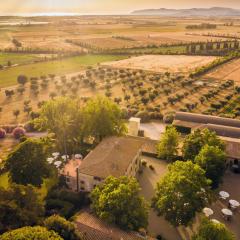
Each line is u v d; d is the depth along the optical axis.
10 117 131.38
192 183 65.81
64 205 73.06
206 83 179.12
